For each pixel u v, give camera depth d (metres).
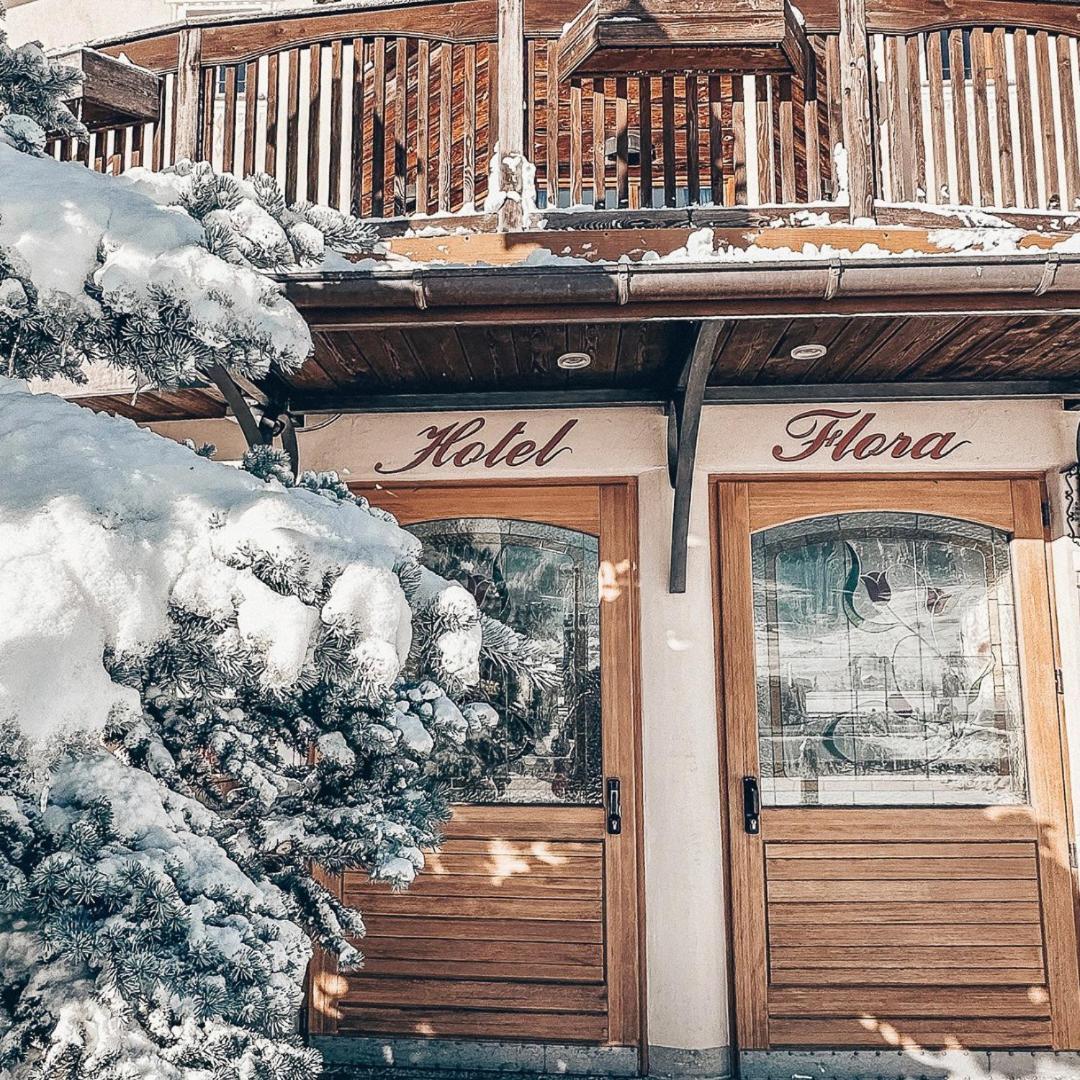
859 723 4.78
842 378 4.59
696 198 3.80
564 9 3.96
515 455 4.85
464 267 3.46
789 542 4.91
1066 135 4.03
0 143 2.45
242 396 4.29
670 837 4.54
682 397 4.44
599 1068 4.53
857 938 4.57
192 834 2.55
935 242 3.63
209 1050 2.24
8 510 2.09
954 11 3.99
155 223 2.26
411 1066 4.61
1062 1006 4.52
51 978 2.44
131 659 2.07
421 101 4.00
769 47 3.62
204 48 4.17
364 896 4.77
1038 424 4.76
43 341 2.34
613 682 4.84
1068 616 4.70
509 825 4.76
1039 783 4.68
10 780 2.18
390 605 2.27
